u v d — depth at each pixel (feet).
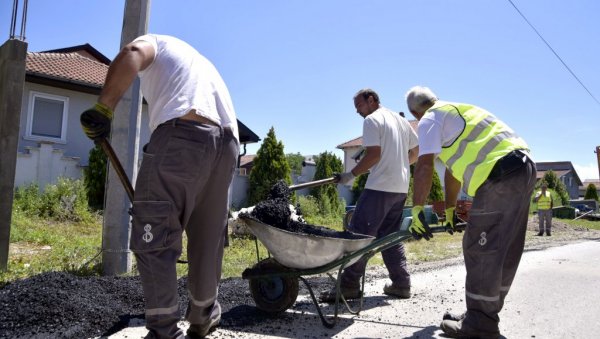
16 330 10.12
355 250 12.14
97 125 7.75
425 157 10.83
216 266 9.66
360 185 89.61
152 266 7.95
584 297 15.72
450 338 11.15
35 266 17.90
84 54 73.56
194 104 8.34
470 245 10.50
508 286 11.35
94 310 11.57
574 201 149.07
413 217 10.95
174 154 8.09
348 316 13.32
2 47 16.56
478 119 10.82
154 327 8.01
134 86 17.81
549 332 11.77
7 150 16.03
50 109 52.31
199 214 9.23
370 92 16.02
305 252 11.69
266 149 64.90
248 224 12.51
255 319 12.57
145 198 8.10
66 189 39.06
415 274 21.12
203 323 10.12
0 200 16.01
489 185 10.18
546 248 33.83
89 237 29.78
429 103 12.35
